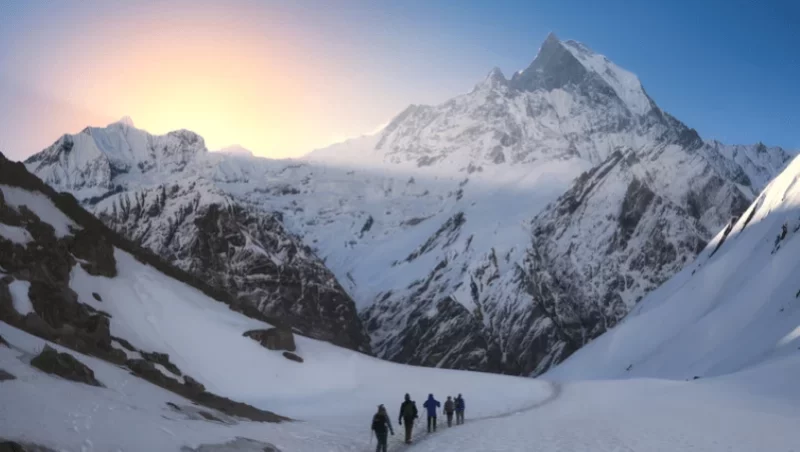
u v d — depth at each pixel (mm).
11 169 71312
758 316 107750
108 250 73750
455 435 37562
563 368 182000
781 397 45094
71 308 54375
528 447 30000
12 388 23734
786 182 156750
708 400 45469
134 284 74188
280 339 82062
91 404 25344
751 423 34125
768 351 84625
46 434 20734
